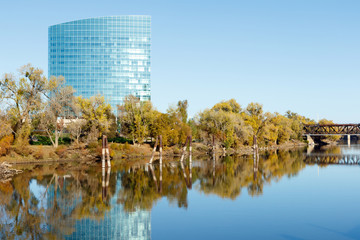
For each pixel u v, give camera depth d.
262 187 46.91
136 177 55.91
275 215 32.34
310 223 29.69
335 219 30.86
